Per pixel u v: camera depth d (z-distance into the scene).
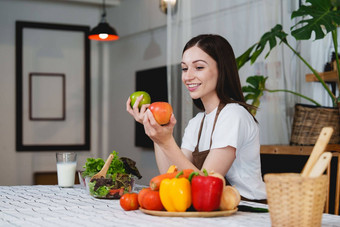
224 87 1.87
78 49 6.10
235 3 3.64
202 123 1.94
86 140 6.09
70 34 6.07
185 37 3.65
